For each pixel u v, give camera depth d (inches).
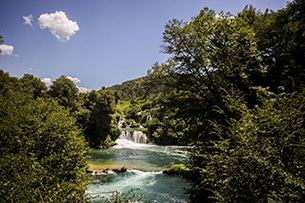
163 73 591.2
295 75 485.1
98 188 601.9
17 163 244.8
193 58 542.0
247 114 226.2
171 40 551.2
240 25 521.7
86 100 1556.3
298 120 196.5
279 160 177.8
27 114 407.2
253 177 181.6
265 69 495.5
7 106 434.0
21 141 343.6
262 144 193.3
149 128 1706.4
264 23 589.9
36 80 1587.1
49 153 354.0
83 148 446.3
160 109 641.0
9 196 195.2
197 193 441.1
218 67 519.5
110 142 1485.0
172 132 1213.1
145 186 617.3
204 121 538.3
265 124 202.8
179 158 1075.9
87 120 1419.8
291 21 544.1
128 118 2096.5
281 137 191.0
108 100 1517.0
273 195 163.6
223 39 515.8
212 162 251.4
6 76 1401.3
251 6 749.3
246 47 498.9
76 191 273.4
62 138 389.4
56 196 235.5
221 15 537.3
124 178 701.9
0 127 342.6
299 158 178.4
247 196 185.8
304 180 161.3
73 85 1640.0
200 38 524.7
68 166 358.9
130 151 1289.4
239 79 507.2
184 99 596.4
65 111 502.9
